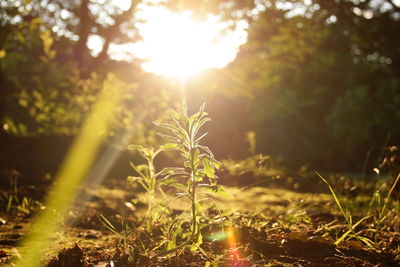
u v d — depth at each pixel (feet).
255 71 59.52
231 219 11.30
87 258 8.57
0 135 34.35
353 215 13.28
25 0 30.40
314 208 15.24
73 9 53.78
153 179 10.89
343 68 56.65
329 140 111.86
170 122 37.37
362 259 8.51
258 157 15.14
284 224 11.43
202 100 91.15
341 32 55.01
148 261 8.31
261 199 21.33
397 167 12.56
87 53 58.54
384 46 51.49
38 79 35.19
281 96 92.12
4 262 8.36
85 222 14.08
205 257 8.63
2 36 31.01
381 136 90.22
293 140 117.60
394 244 9.61
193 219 8.65
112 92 36.50
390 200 12.88
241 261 8.30
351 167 98.02
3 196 17.65
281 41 55.77
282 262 8.26
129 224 13.83
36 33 34.22
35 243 10.50
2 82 34.68
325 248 9.26
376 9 52.34
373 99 67.87
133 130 37.60
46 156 32.12
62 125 35.45
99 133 35.47
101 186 25.49
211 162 8.61
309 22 54.08
